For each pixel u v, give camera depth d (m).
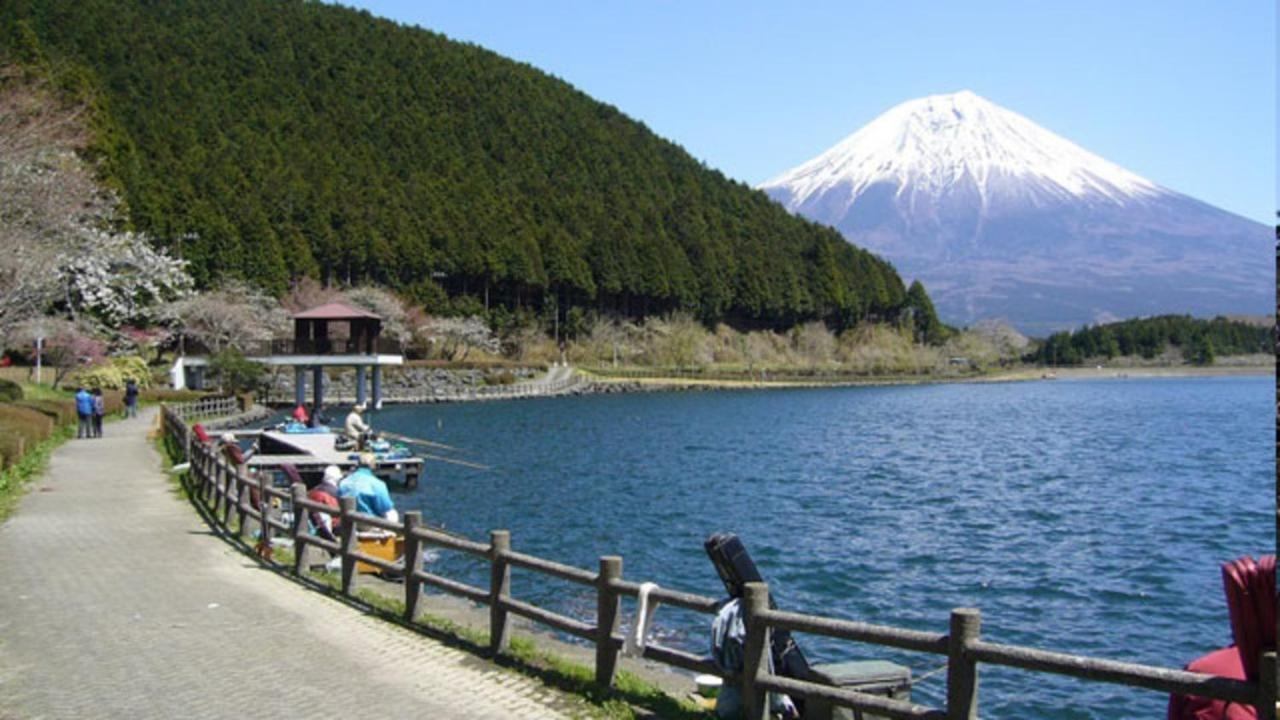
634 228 151.12
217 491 18.62
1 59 55.06
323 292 101.00
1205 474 38.94
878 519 27.58
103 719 7.91
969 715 6.29
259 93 159.00
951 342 179.88
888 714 6.76
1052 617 17.19
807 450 48.78
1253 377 183.00
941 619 17.00
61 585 12.98
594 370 121.38
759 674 7.59
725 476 37.59
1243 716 5.06
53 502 20.91
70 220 36.56
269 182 114.44
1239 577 4.95
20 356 67.38
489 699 8.66
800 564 21.36
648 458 44.31
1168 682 5.25
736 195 193.00
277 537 17.02
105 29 150.50
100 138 72.50
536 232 134.50
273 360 68.44
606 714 8.28
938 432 61.03
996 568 21.00
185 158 109.75
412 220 124.06
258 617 11.45
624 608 16.66
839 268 167.38
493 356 118.38
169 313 76.31
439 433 57.84
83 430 40.31
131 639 10.39
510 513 28.14
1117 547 23.45
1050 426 66.75
